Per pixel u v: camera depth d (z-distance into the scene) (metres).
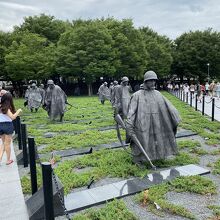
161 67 48.16
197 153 9.27
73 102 28.59
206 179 6.87
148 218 5.37
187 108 21.64
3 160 9.02
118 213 5.41
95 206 5.93
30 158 6.20
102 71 38.31
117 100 14.20
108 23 44.50
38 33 46.59
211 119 16.12
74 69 39.00
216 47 53.69
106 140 11.16
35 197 5.82
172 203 5.87
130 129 7.74
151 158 7.84
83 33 38.75
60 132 13.61
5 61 39.56
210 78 54.91
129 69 42.22
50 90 16.50
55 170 7.75
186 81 58.03
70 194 6.33
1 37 43.72
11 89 44.19
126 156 8.66
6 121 8.46
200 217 5.37
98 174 7.45
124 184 6.77
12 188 6.89
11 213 5.75
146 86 7.96
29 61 38.47
